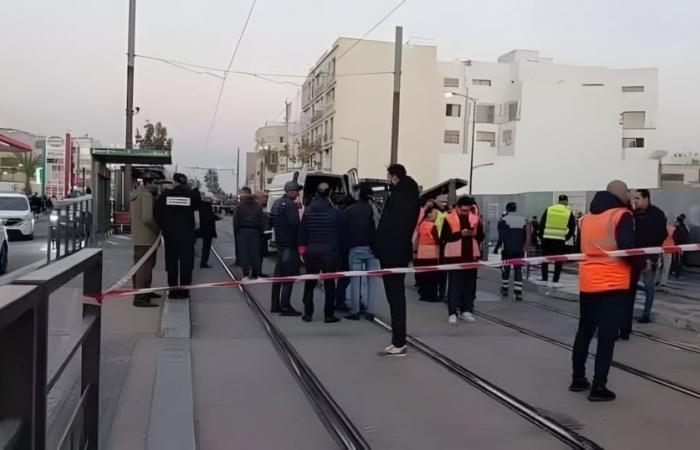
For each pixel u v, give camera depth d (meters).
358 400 5.91
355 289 9.92
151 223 10.25
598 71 74.12
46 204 50.22
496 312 11.16
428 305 11.91
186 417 5.13
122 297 11.02
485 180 71.25
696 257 19.53
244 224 12.99
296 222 10.06
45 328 2.25
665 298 13.27
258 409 5.61
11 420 2.07
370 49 66.50
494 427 5.26
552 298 13.06
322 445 4.82
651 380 6.77
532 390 6.32
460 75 74.00
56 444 2.79
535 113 72.50
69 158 64.00
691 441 5.00
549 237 14.54
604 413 5.64
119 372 6.46
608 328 5.95
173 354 7.23
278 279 8.41
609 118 74.00
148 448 4.51
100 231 21.81
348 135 66.31
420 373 6.88
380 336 8.74
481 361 7.45
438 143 68.44
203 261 16.61
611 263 5.93
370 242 9.95
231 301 11.45
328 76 68.94
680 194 20.19
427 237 12.05
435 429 5.19
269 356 7.46
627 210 5.98
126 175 27.19
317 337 8.60
